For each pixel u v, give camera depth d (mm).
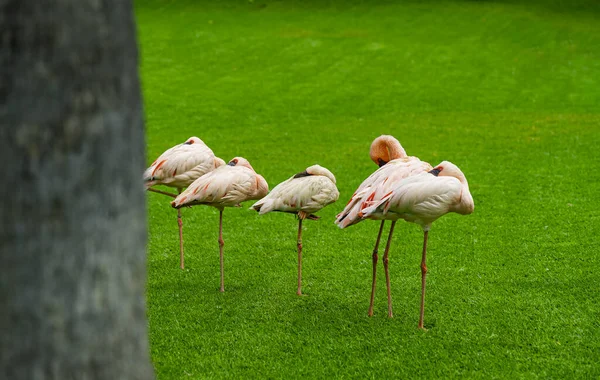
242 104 22156
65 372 2873
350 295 7867
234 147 16797
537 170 13773
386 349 6523
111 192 2926
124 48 2928
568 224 10336
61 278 2824
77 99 2771
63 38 2705
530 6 38250
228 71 26734
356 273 8570
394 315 7305
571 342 6586
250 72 26562
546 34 32312
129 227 3021
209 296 7852
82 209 2838
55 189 2771
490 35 32312
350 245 9680
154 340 6758
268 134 18375
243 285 8211
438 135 17922
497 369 6109
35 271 2785
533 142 16547
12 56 2689
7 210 2744
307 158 15586
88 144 2824
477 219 10781
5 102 2705
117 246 2971
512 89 23922
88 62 2783
